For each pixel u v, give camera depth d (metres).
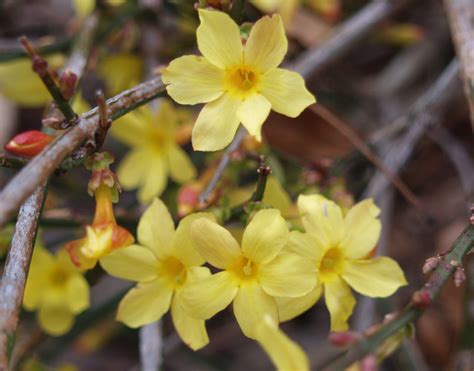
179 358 0.33
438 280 0.23
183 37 0.33
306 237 0.24
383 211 0.32
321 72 0.32
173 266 0.25
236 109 0.24
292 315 0.24
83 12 0.32
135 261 0.25
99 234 0.24
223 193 0.27
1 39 0.38
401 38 0.34
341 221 0.25
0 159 0.24
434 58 0.36
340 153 0.34
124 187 0.31
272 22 0.24
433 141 0.35
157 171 0.31
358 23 0.32
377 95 0.35
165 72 0.24
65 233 0.34
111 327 0.34
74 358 0.35
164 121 0.30
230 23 0.24
